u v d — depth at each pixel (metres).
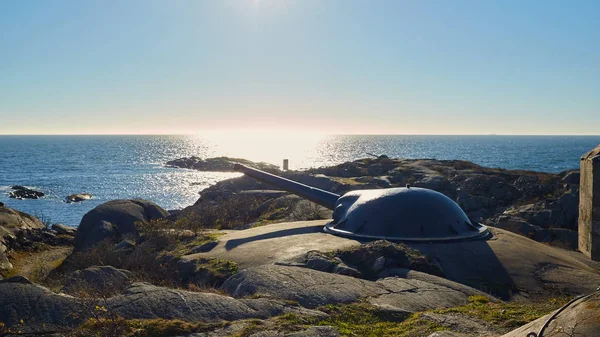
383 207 12.62
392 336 6.18
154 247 13.93
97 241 17.31
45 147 187.50
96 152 147.38
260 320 6.45
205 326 6.15
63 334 5.90
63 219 36.47
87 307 6.32
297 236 12.66
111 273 10.06
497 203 22.42
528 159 98.38
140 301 6.70
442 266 10.64
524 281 10.15
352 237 12.30
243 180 29.31
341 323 6.56
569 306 4.14
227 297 7.13
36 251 19.64
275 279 8.35
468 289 8.84
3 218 21.02
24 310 6.38
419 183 25.67
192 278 10.90
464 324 6.52
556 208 19.48
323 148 183.00
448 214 12.56
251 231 14.07
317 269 10.02
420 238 11.92
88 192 51.97
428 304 7.70
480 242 12.02
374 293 7.96
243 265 10.80
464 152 137.00
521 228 18.33
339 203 14.14
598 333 3.67
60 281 12.17
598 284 10.05
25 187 54.28
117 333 5.86
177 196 48.66
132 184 59.31
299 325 6.27
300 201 19.92
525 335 4.26
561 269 10.77
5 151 149.50
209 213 20.67
